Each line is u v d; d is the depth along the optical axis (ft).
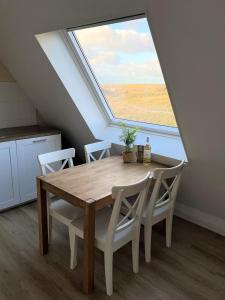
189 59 5.36
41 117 12.46
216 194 8.13
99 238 6.05
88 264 6.08
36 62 8.97
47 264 7.18
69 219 6.83
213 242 8.36
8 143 9.63
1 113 11.08
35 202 10.85
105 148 9.46
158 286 6.54
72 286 6.46
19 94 11.44
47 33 7.93
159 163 8.47
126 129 9.12
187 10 4.64
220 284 6.66
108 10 5.81
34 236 8.45
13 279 6.64
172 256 7.67
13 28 8.20
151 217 7.08
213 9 4.37
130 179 7.08
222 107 5.75
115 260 7.45
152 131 9.77
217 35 4.66
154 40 5.59
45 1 6.50
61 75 8.84
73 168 7.86
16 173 10.09
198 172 7.91
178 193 9.40
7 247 7.86
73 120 10.63
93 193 6.18
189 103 6.23
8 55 9.84
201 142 6.93
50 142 10.94
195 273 7.02
